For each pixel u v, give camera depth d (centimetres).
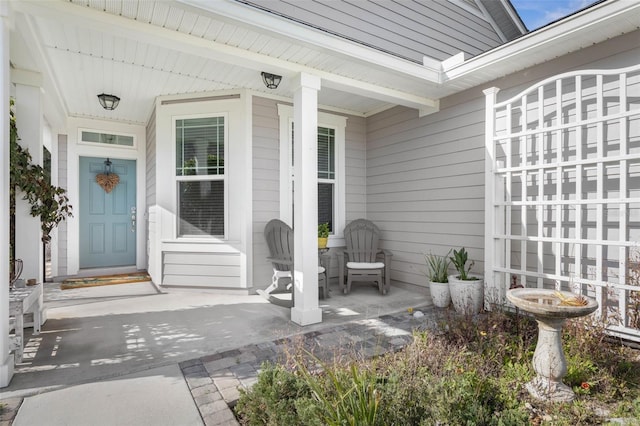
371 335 316
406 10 478
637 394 215
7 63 230
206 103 479
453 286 384
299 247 352
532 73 359
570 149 329
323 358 258
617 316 281
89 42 331
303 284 348
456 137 434
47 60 357
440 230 453
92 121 590
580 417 189
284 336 311
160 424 187
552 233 339
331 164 549
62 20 252
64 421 189
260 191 480
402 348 279
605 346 257
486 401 191
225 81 440
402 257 511
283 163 497
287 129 500
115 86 448
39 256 344
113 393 218
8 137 231
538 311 212
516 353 256
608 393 211
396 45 467
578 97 303
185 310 396
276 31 282
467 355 239
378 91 405
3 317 228
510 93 379
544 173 344
